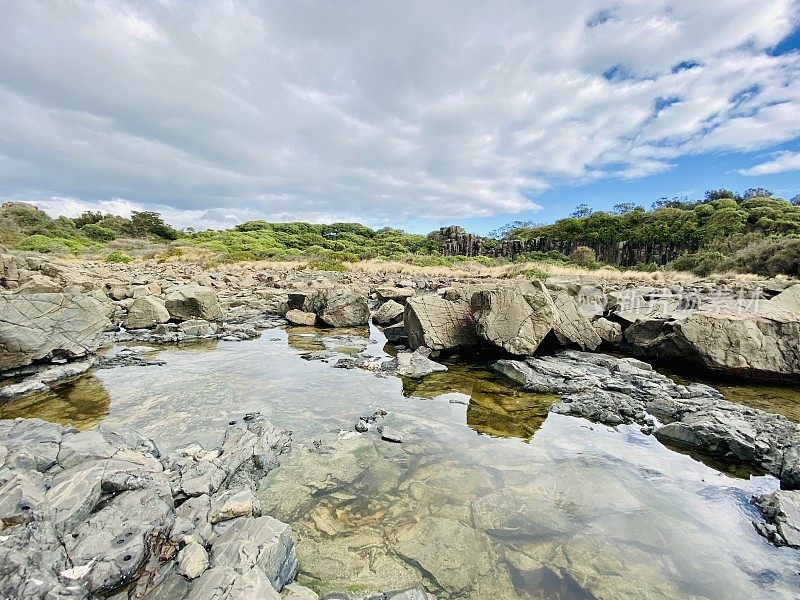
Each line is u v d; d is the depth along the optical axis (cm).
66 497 377
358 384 855
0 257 1151
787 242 3541
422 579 359
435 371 954
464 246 8856
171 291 1638
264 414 688
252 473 509
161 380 851
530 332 1036
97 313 995
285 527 366
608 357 1035
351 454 562
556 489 493
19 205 6812
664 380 870
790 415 729
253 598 290
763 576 370
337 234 10906
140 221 8162
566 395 807
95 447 472
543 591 349
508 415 711
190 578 324
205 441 587
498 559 383
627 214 8412
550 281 2342
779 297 1196
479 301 1130
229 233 8200
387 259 5384
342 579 357
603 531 423
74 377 862
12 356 807
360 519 433
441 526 423
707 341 945
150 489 417
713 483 513
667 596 347
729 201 7512
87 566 320
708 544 408
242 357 1048
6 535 323
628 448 600
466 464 543
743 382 912
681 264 4572
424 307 1182
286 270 3472
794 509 437
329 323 1488
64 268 2078
